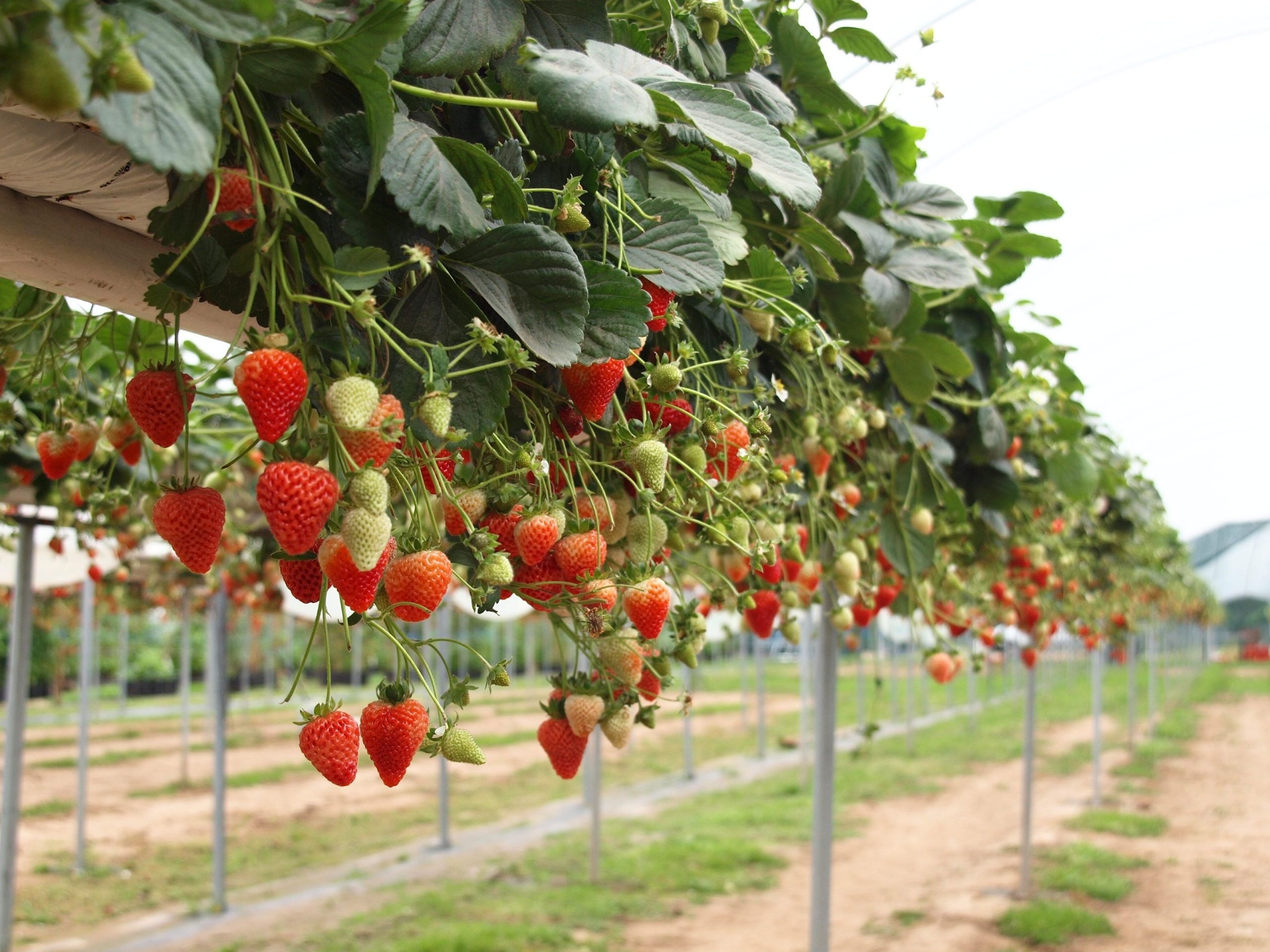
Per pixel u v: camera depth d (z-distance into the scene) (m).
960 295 2.92
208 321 1.77
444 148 1.15
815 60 2.09
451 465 1.32
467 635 23.16
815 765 3.58
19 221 1.33
